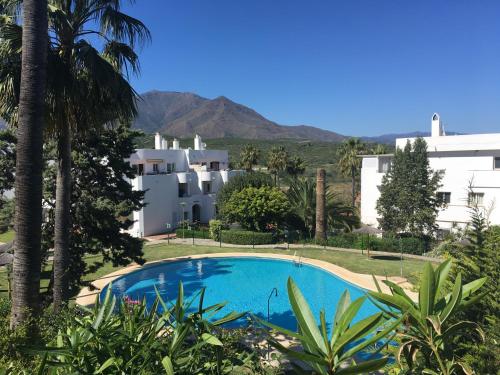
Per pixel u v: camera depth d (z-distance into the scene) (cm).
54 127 1015
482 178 2836
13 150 1469
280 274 2420
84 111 1045
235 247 3088
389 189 2845
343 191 6775
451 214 3000
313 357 258
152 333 376
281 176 6303
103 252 1609
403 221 2766
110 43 1120
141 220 3666
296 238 3369
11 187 1511
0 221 1532
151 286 2188
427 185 2733
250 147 6531
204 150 5016
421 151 2747
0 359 502
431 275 320
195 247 3092
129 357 348
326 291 2053
